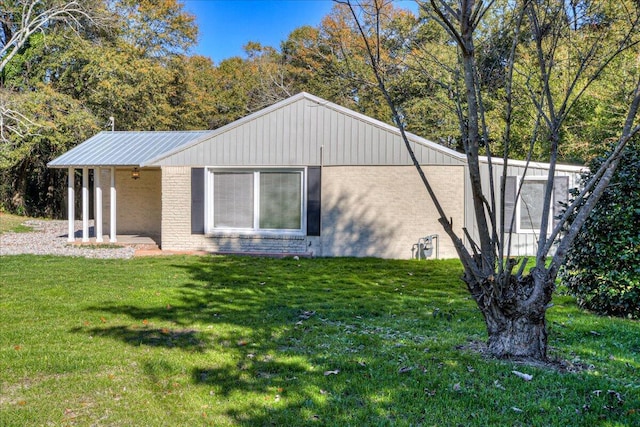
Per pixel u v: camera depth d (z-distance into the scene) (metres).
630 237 6.28
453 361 4.52
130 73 24.91
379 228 12.50
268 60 31.33
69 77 25.25
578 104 15.28
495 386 3.93
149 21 28.62
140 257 12.18
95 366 4.43
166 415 3.45
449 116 17.89
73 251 13.15
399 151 12.34
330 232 12.73
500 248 4.55
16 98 21.89
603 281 6.52
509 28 5.61
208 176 13.33
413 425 3.29
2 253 12.64
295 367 4.40
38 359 4.57
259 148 13.01
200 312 6.55
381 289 8.30
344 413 3.46
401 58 7.24
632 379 4.14
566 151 15.89
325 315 6.40
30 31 22.94
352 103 19.50
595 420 3.34
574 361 4.58
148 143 15.83
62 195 28.83
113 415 3.45
